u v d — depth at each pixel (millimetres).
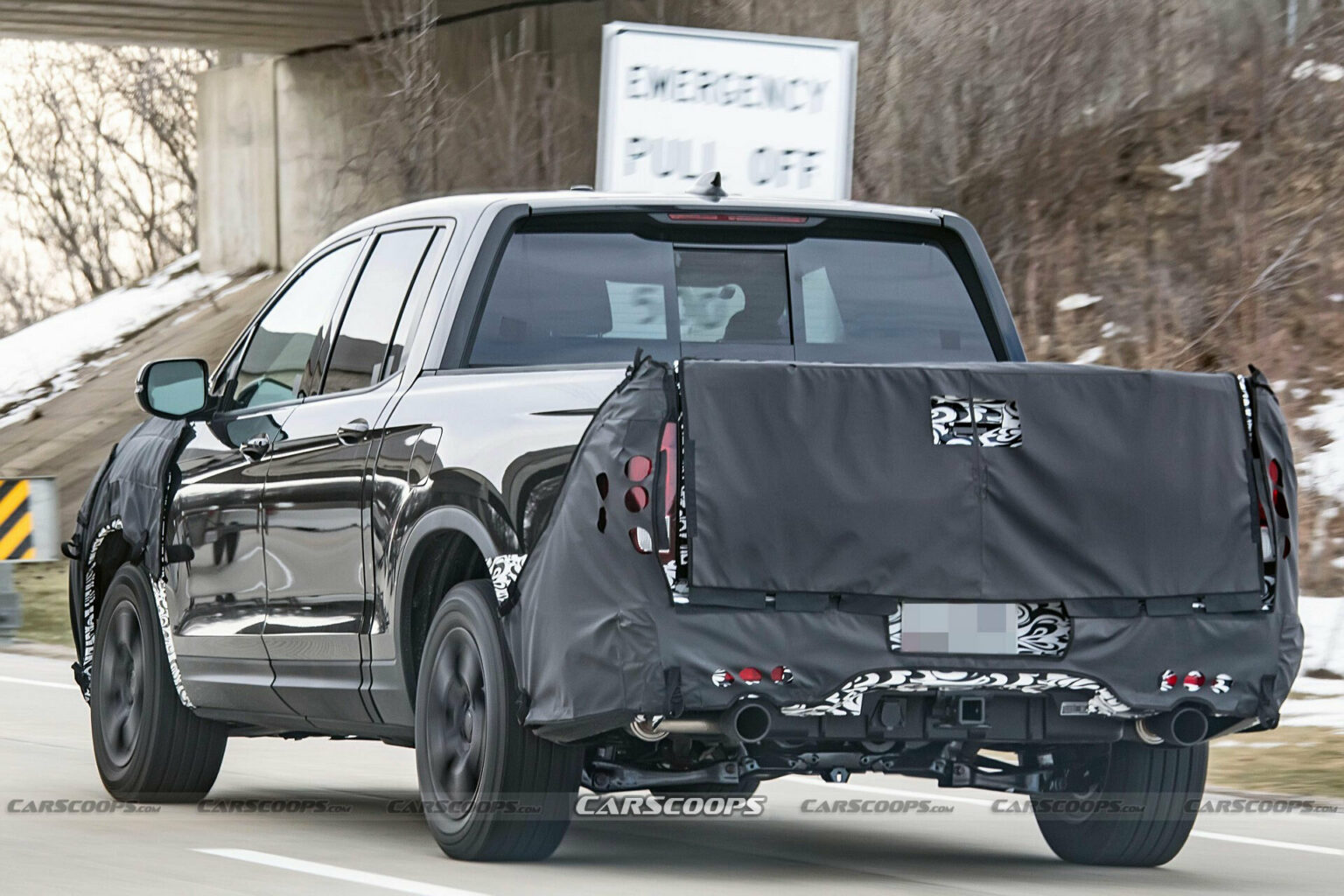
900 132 64750
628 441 15766
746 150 42375
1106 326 58281
